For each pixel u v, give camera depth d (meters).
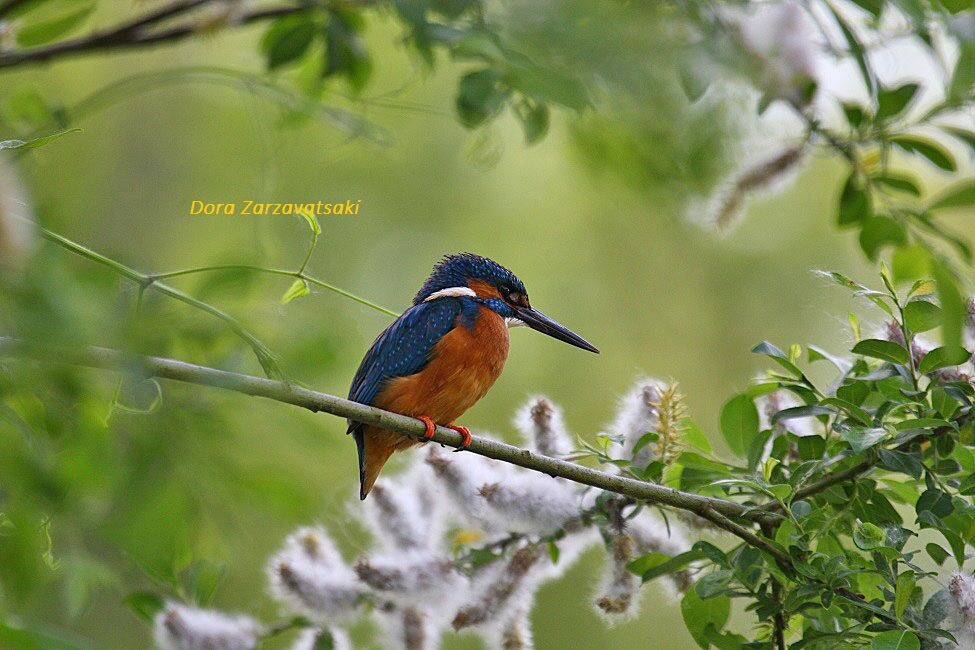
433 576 8.27
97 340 5.08
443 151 17.84
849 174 9.09
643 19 5.64
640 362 18.89
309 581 8.29
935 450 7.54
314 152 15.51
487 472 8.43
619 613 8.00
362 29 10.41
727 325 19.27
